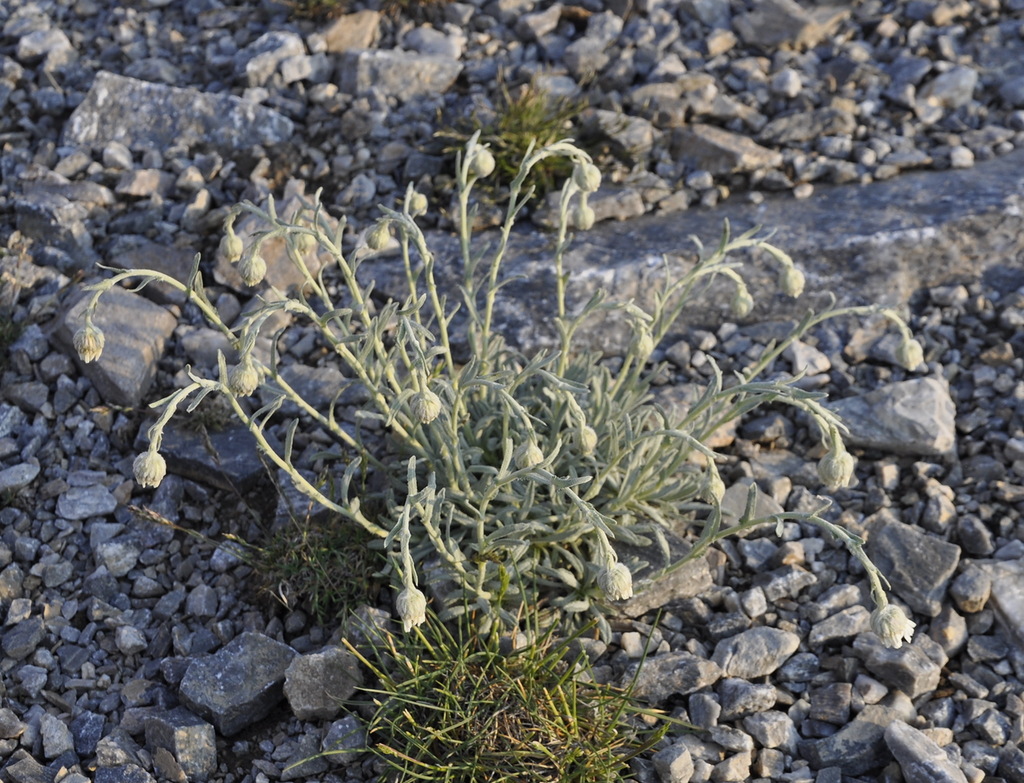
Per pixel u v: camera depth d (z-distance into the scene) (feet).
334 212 3.62
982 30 4.09
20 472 3.07
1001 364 3.27
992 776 2.62
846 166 3.68
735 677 2.75
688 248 3.46
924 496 3.04
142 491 3.09
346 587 2.84
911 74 3.91
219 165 3.69
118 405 3.20
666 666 2.74
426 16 4.14
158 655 2.82
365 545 2.88
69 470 3.11
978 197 3.51
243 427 3.17
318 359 3.34
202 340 3.31
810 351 3.31
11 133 3.82
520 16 4.10
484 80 3.95
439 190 3.66
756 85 3.91
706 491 2.66
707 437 3.04
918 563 2.88
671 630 2.84
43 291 3.43
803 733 2.70
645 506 2.89
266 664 2.73
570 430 2.85
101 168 3.69
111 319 3.29
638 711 2.62
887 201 3.56
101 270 3.48
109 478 3.09
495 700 2.62
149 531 3.01
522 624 2.80
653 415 3.13
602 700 2.63
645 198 3.67
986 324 3.36
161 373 3.28
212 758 2.65
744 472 3.10
